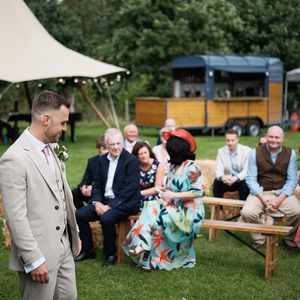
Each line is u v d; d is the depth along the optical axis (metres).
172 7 24.61
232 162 6.90
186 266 5.13
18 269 2.97
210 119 18.91
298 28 27.50
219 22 25.16
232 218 6.43
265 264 4.83
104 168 5.47
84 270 5.04
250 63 19.59
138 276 4.88
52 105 2.93
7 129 16.62
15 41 13.61
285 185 5.74
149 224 4.97
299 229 4.66
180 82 20.28
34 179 2.92
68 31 23.53
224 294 4.46
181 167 5.04
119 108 25.12
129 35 24.69
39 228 2.93
